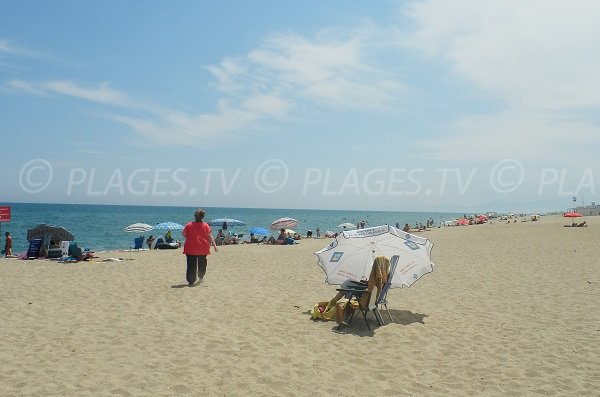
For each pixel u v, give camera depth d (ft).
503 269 45.47
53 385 15.23
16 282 35.99
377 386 15.85
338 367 17.66
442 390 15.61
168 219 280.72
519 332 22.86
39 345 19.77
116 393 14.70
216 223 103.65
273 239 89.30
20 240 119.34
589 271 42.96
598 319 25.29
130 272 42.01
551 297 31.42
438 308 28.37
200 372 16.76
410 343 20.97
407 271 25.58
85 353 18.76
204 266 35.40
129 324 23.39
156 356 18.49
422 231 136.98
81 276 39.32
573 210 283.38
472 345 20.71
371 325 24.09
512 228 124.57
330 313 24.67
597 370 17.61
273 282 37.52
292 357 18.67
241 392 15.05
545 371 17.52
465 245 75.92
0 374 16.16
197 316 25.17
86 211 439.63
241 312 26.32
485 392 15.49
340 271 26.13
